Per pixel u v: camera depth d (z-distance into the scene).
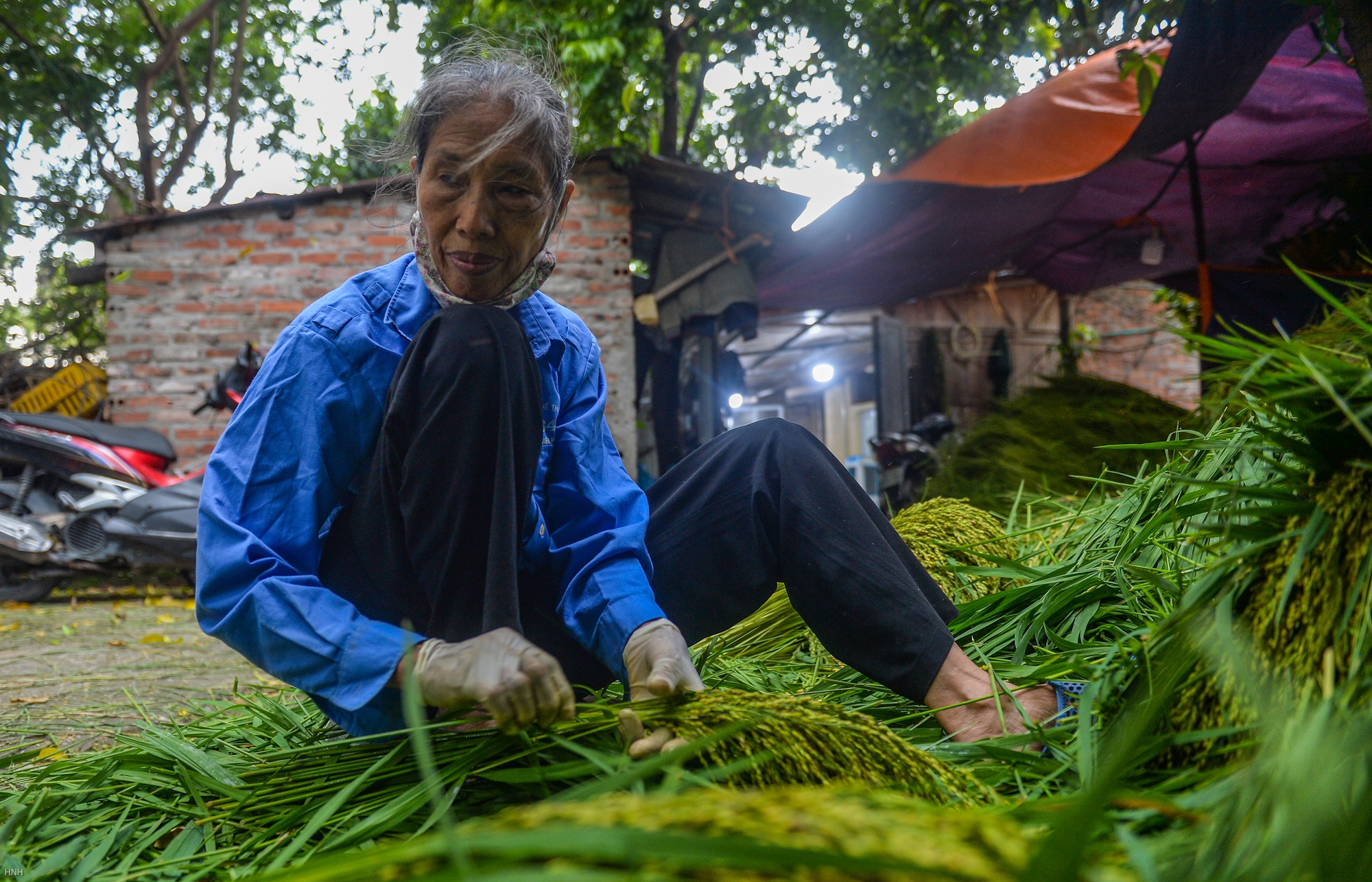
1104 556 1.74
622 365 6.55
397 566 1.29
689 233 6.71
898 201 5.83
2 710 2.48
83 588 6.42
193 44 12.68
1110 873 0.58
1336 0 2.10
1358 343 1.11
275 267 6.63
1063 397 5.21
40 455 5.57
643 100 8.41
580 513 1.46
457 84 1.35
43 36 11.34
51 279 11.81
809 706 1.08
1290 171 5.88
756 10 7.40
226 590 1.23
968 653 1.63
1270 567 1.07
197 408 6.04
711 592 1.46
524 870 0.57
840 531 1.37
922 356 10.32
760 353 11.11
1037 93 4.79
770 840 0.58
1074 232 7.47
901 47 7.53
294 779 1.25
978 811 0.87
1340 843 0.58
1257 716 0.96
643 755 1.04
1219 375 1.21
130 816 1.29
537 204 1.36
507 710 1.00
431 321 1.29
